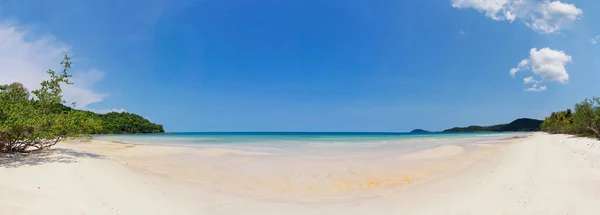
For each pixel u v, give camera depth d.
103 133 65.12
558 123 52.41
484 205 6.87
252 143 29.27
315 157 15.91
